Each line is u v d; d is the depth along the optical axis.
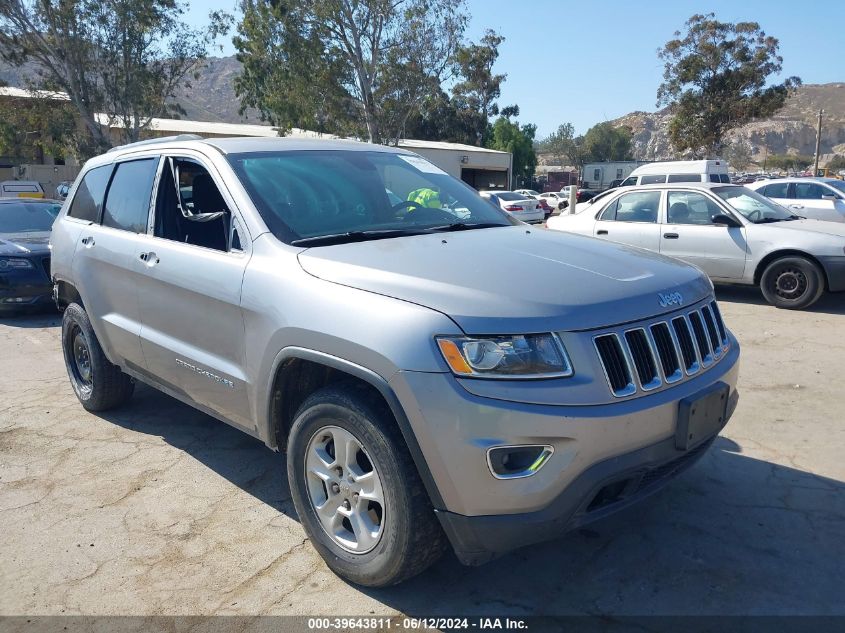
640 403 2.72
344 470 3.03
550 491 2.56
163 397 5.73
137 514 3.81
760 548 3.35
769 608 2.91
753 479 4.06
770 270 8.80
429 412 2.57
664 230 9.58
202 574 3.24
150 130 34.06
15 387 6.12
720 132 40.84
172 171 4.23
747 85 39.28
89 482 4.21
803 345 6.99
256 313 3.26
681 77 40.28
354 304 2.85
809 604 2.93
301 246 3.32
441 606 2.97
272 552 3.42
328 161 4.13
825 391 5.58
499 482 2.55
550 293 2.75
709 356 3.18
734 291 10.11
